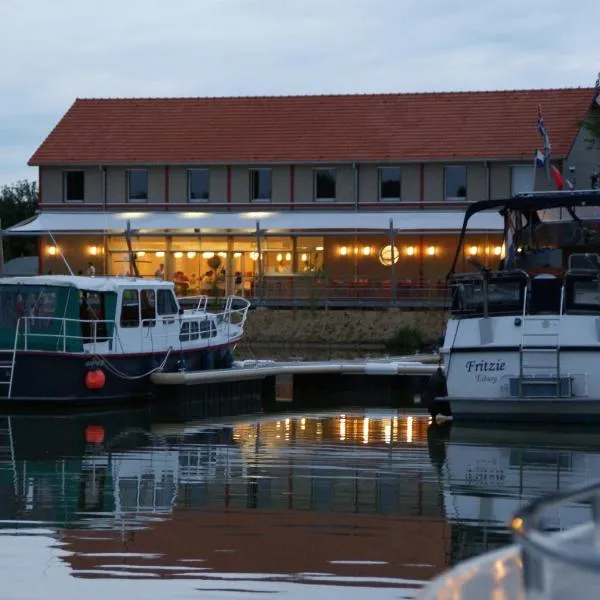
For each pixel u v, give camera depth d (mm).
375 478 22672
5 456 25531
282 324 65562
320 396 40719
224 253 74562
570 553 6109
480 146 73312
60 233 74938
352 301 66500
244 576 15016
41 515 18969
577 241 33250
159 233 74125
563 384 28906
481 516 18812
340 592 14258
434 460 25016
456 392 30047
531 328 29188
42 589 14414
